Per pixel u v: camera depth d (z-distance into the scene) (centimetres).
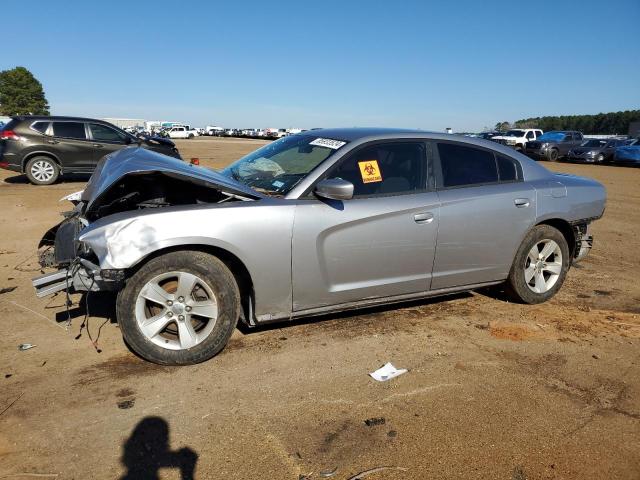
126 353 369
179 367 351
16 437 272
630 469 266
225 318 353
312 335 407
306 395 321
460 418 303
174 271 341
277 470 254
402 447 274
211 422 291
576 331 437
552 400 326
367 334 413
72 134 1303
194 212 342
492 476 255
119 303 338
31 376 334
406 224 403
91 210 371
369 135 418
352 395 323
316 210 372
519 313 473
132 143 1352
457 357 380
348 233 382
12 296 475
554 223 498
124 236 327
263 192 389
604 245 773
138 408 302
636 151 2461
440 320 448
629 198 1327
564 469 263
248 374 345
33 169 1284
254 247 354
